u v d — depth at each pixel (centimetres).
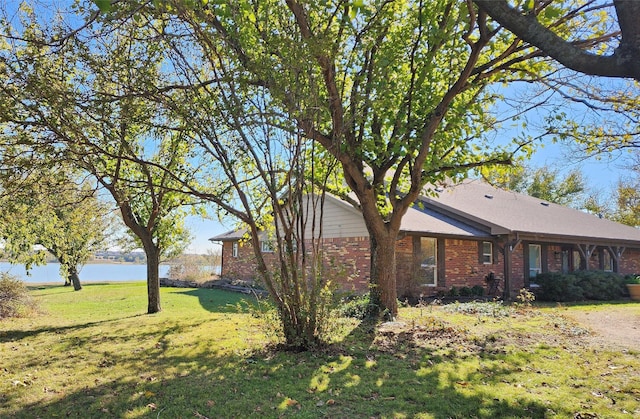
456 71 895
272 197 631
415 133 875
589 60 248
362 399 459
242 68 575
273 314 691
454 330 809
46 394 482
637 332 841
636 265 2466
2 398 469
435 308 1142
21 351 698
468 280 1675
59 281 3325
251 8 588
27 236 1239
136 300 1554
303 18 617
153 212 1136
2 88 529
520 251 1864
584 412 422
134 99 602
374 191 977
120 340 781
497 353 649
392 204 955
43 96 536
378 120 912
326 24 715
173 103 600
